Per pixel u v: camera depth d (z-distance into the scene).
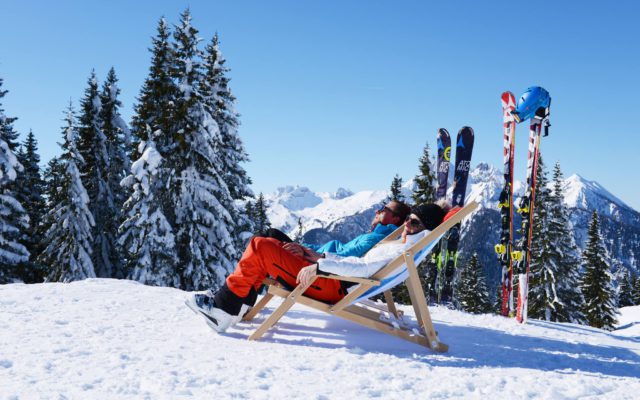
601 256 34.84
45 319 4.04
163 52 23.22
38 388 2.32
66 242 22.30
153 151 19.50
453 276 7.76
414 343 3.90
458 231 7.80
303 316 4.75
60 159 22.72
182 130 20.12
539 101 6.46
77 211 22.19
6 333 3.47
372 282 3.55
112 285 6.11
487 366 3.36
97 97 26.45
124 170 27.69
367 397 2.49
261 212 33.72
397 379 2.85
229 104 24.98
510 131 7.03
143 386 2.45
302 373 2.86
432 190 21.95
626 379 3.20
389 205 4.59
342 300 3.73
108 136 27.47
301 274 3.67
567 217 28.61
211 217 19.77
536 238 28.22
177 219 19.91
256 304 4.33
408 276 4.02
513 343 4.32
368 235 4.44
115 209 25.72
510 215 6.98
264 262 3.85
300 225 47.25
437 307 6.51
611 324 33.94
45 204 27.53
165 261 18.95
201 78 21.69
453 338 4.32
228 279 3.87
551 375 3.15
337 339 3.89
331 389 2.58
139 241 19.19
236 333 3.92
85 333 3.61
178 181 20.36
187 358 3.05
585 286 34.81
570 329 5.98
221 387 2.51
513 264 6.88
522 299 6.03
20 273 22.94
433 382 2.83
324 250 4.61
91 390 2.35
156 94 22.86
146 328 3.91
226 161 24.31
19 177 27.08
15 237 22.95
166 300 5.29
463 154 8.31
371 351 3.57
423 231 3.74
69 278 21.94
